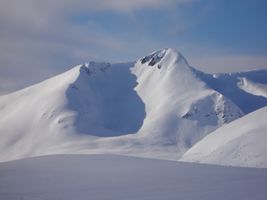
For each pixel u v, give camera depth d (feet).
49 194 66.85
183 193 64.08
